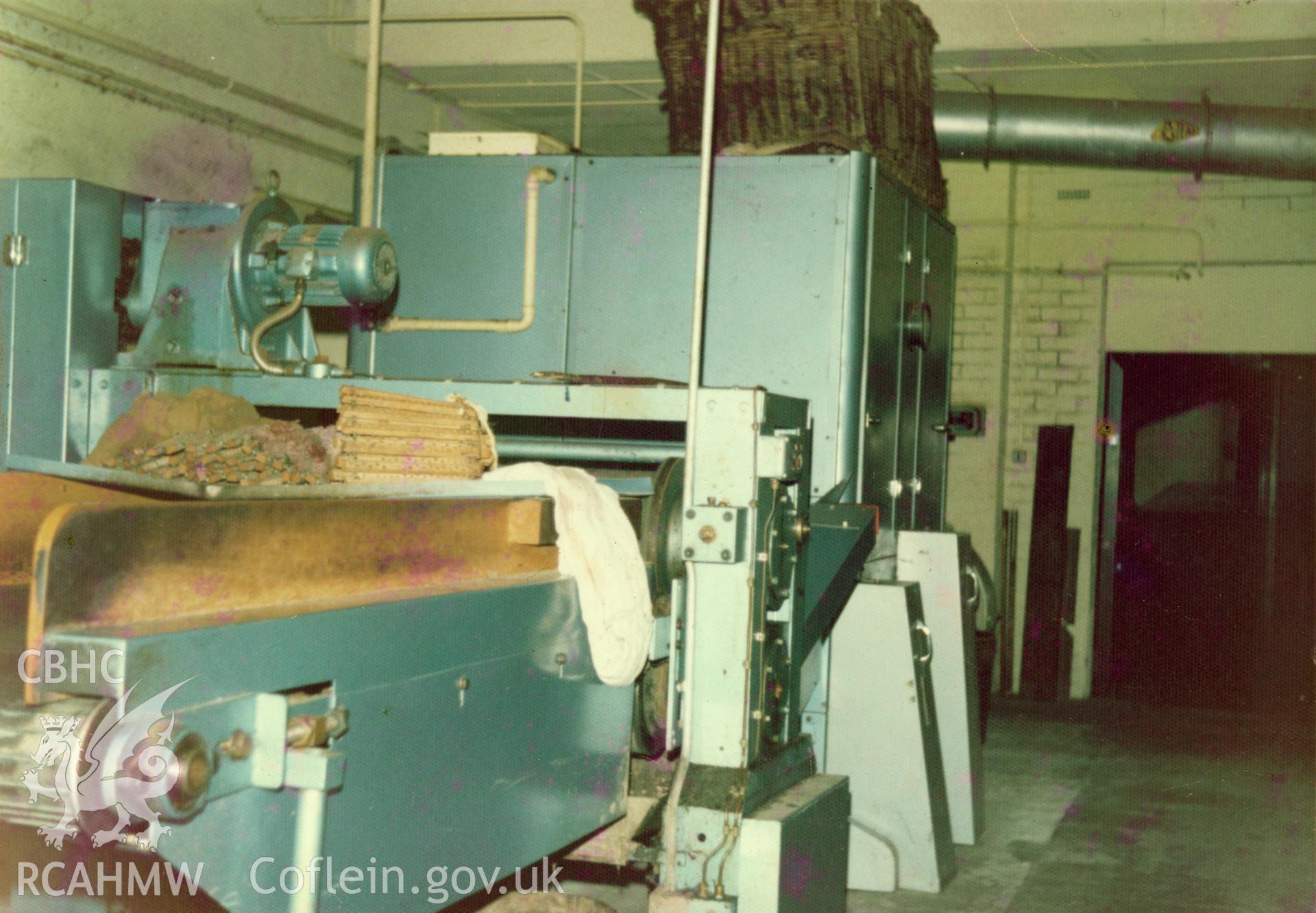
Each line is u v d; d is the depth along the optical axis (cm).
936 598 452
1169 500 1078
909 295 427
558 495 214
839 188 367
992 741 639
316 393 311
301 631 140
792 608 269
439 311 402
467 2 623
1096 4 559
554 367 388
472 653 176
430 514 179
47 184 333
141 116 485
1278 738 655
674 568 249
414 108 689
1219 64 591
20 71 429
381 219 407
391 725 158
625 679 222
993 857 443
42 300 333
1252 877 423
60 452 332
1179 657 870
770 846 230
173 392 322
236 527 141
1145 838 469
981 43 571
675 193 379
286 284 331
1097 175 759
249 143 552
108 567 123
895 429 418
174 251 338
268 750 132
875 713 405
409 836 163
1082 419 764
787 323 371
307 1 590
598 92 681
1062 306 767
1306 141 612
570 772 208
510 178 396
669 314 379
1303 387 899
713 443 240
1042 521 762
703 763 242
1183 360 866
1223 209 737
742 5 405
